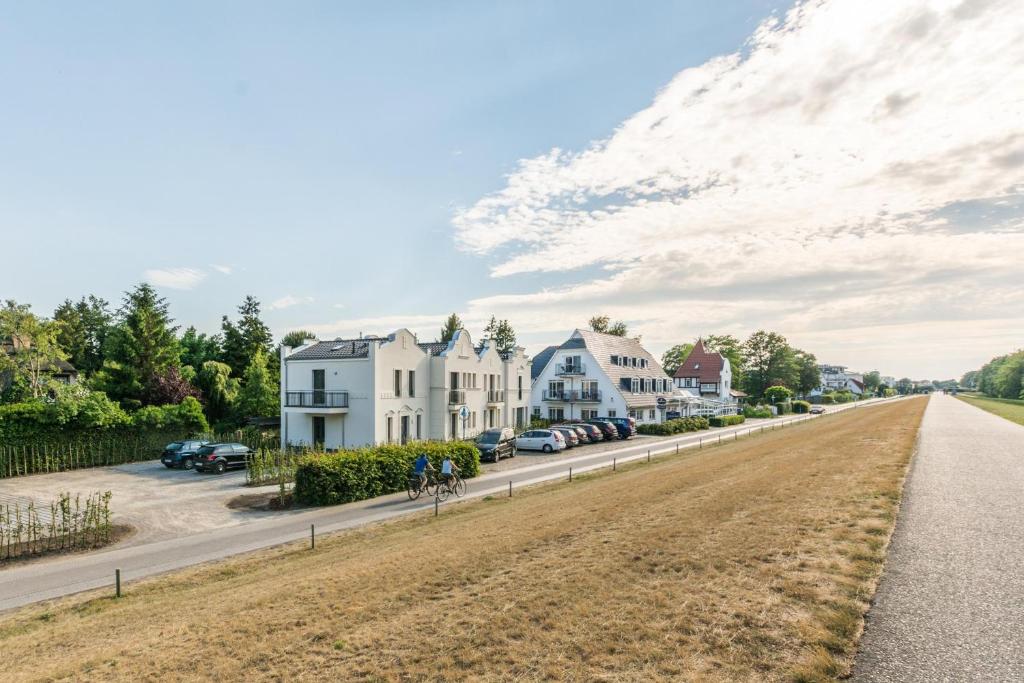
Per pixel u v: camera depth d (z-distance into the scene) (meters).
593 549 9.14
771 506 10.90
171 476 28.42
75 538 15.96
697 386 86.69
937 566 7.44
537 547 9.86
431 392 40.12
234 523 18.23
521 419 51.62
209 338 70.12
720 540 8.76
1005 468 15.95
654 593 6.91
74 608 10.91
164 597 11.22
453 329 73.88
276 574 11.88
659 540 9.12
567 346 57.25
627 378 57.56
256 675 6.13
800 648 5.34
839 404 121.75
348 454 22.23
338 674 5.91
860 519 9.59
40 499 22.73
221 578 12.49
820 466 16.28
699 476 17.41
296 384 37.12
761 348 106.31
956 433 28.17
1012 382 100.69
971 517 10.02
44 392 37.72
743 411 77.94
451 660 5.87
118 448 33.78
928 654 5.20
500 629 6.43
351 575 9.69
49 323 40.09
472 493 22.45
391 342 36.03
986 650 5.24
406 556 10.81
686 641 5.66
